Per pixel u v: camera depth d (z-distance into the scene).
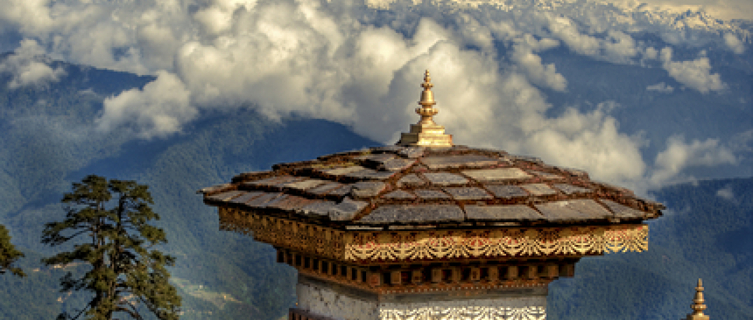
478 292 6.36
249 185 7.14
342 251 5.56
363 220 5.36
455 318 6.31
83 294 97.00
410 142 7.23
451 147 7.07
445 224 5.53
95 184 33.09
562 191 6.15
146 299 34.59
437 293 6.27
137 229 34.38
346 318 6.64
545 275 6.35
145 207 34.53
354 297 6.53
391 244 5.59
